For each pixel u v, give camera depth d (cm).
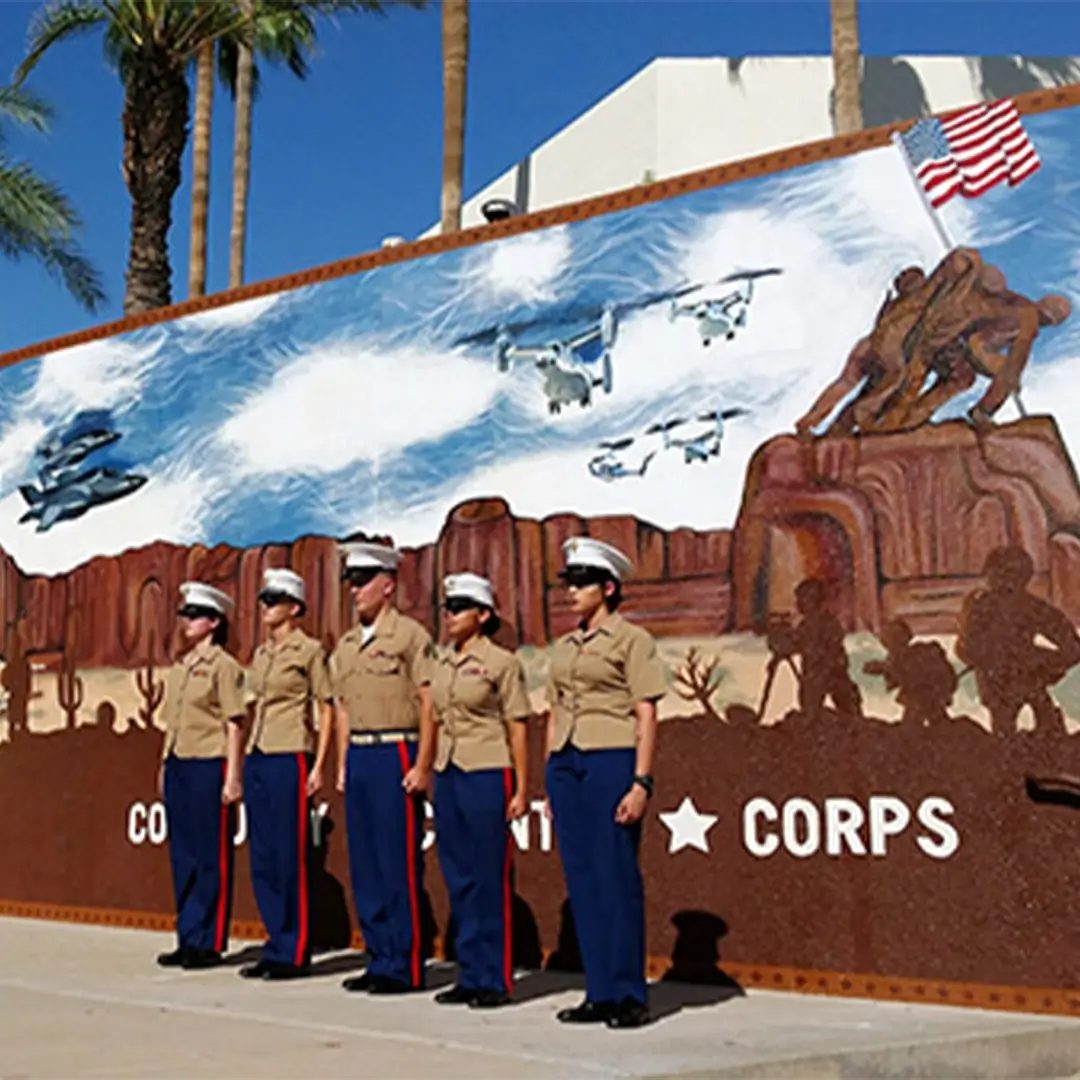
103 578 1046
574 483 833
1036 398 704
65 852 1038
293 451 961
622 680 638
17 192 2089
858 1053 568
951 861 691
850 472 745
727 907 745
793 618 748
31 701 1075
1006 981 670
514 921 812
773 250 790
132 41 1616
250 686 796
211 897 810
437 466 891
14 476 1113
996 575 700
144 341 1056
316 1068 529
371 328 938
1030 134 732
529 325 869
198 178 2536
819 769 730
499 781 686
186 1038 593
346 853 884
